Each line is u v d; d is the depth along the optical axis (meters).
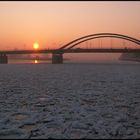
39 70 41.94
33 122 7.34
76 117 8.01
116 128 6.71
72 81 21.33
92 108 9.41
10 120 7.63
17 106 9.86
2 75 28.70
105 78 24.92
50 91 14.56
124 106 9.89
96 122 7.39
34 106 9.91
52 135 6.15
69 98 11.94
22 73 32.88
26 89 15.49
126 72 36.69
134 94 13.30
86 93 13.70
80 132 6.43
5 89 15.41
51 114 8.45
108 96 12.57
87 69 46.56
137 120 7.63
